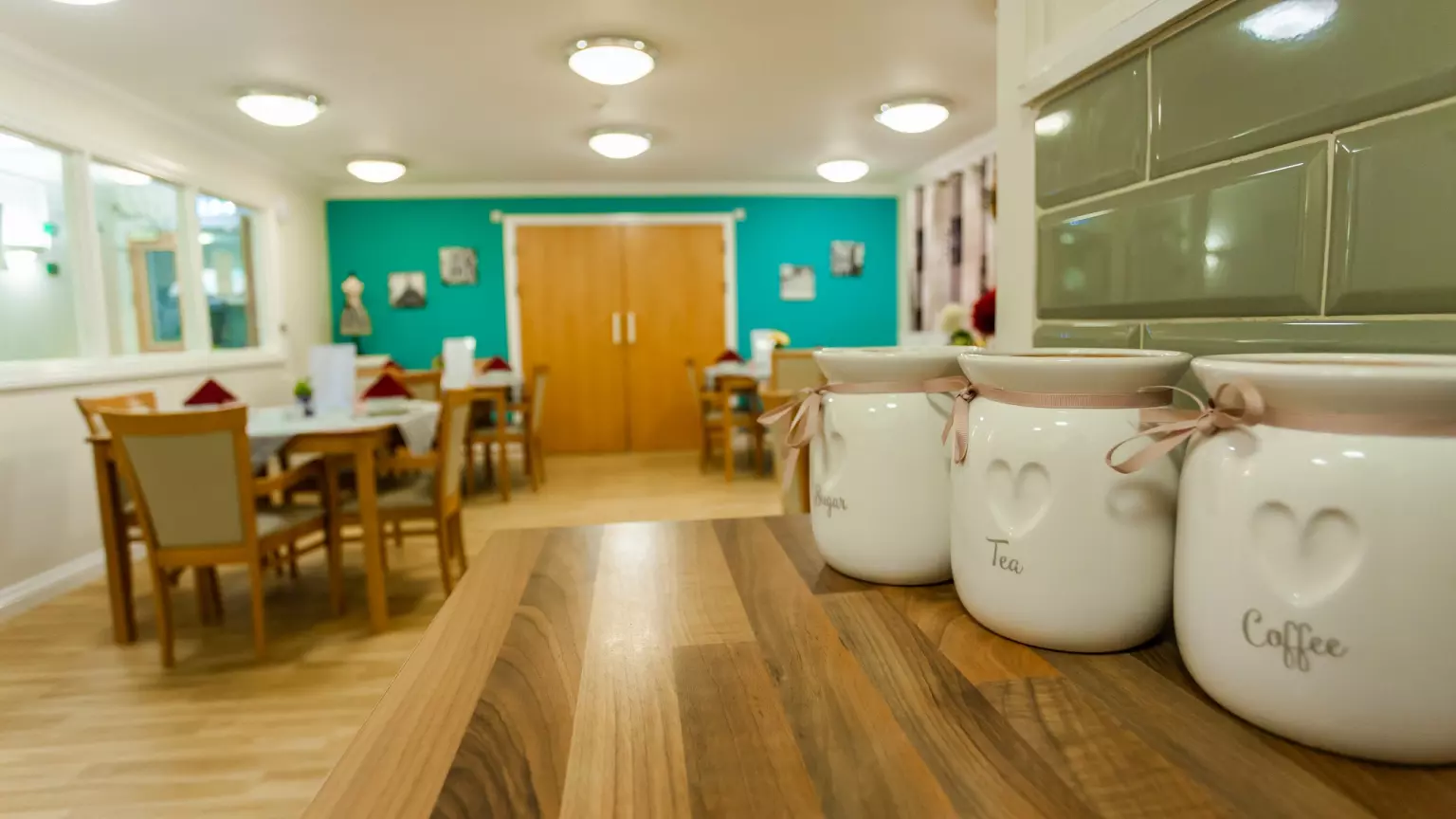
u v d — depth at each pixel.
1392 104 0.42
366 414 2.96
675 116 3.94
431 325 5.84
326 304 5.70
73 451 3.07
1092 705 0.42
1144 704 0.41
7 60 2.82
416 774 0.36
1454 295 0.39
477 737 0.39
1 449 2.76
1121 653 0.48
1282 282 0.49
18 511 2.82
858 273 6.20
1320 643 0.34
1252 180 0.51
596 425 6.09
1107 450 0.45
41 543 2.91
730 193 6.00
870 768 0.36
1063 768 0.36
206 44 2.83
